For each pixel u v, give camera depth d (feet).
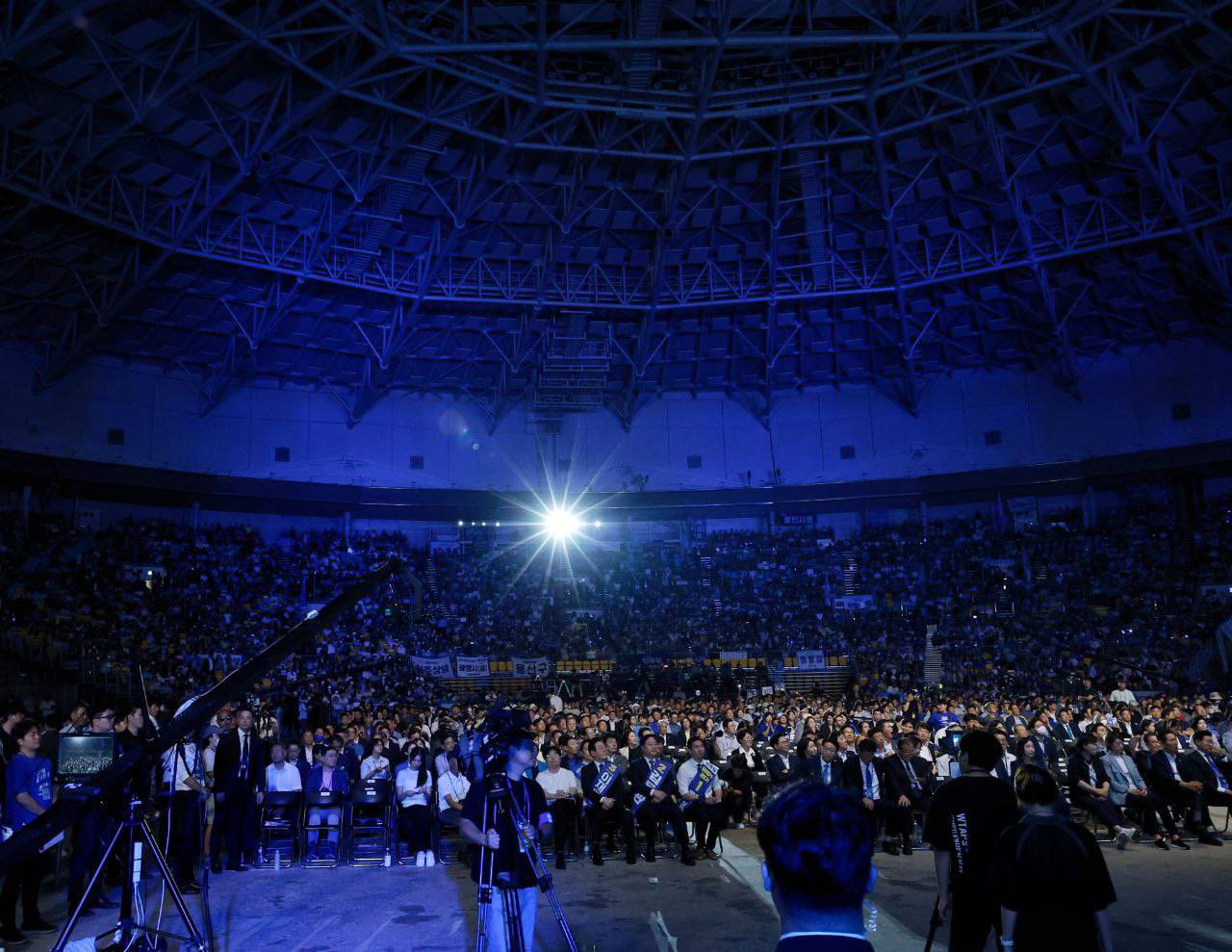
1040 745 52.39
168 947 28.07
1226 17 87.10
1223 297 122.62
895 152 107.96
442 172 107.45
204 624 113.50
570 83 93.71
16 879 28.17
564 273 124.67
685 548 152.15
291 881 38.81
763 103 98.84
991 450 145.59
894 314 134.21
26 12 73.36
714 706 87.15
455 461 147.13
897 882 36.37
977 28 87.40
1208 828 45.37
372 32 84.69
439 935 29.68
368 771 48.52
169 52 81.71
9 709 37.70
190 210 99.71
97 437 121.60
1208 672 112.88
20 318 109.09
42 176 87.81
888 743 51.29
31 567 106.22
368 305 124.98
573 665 127.13
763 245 122.52
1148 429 137.59
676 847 45.96
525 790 20.57
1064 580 132.36
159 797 34.04
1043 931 15.40
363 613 127.75
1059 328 130.11
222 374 131.34
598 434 152.76
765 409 152.35
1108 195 111.75
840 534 153.48
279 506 139.03
